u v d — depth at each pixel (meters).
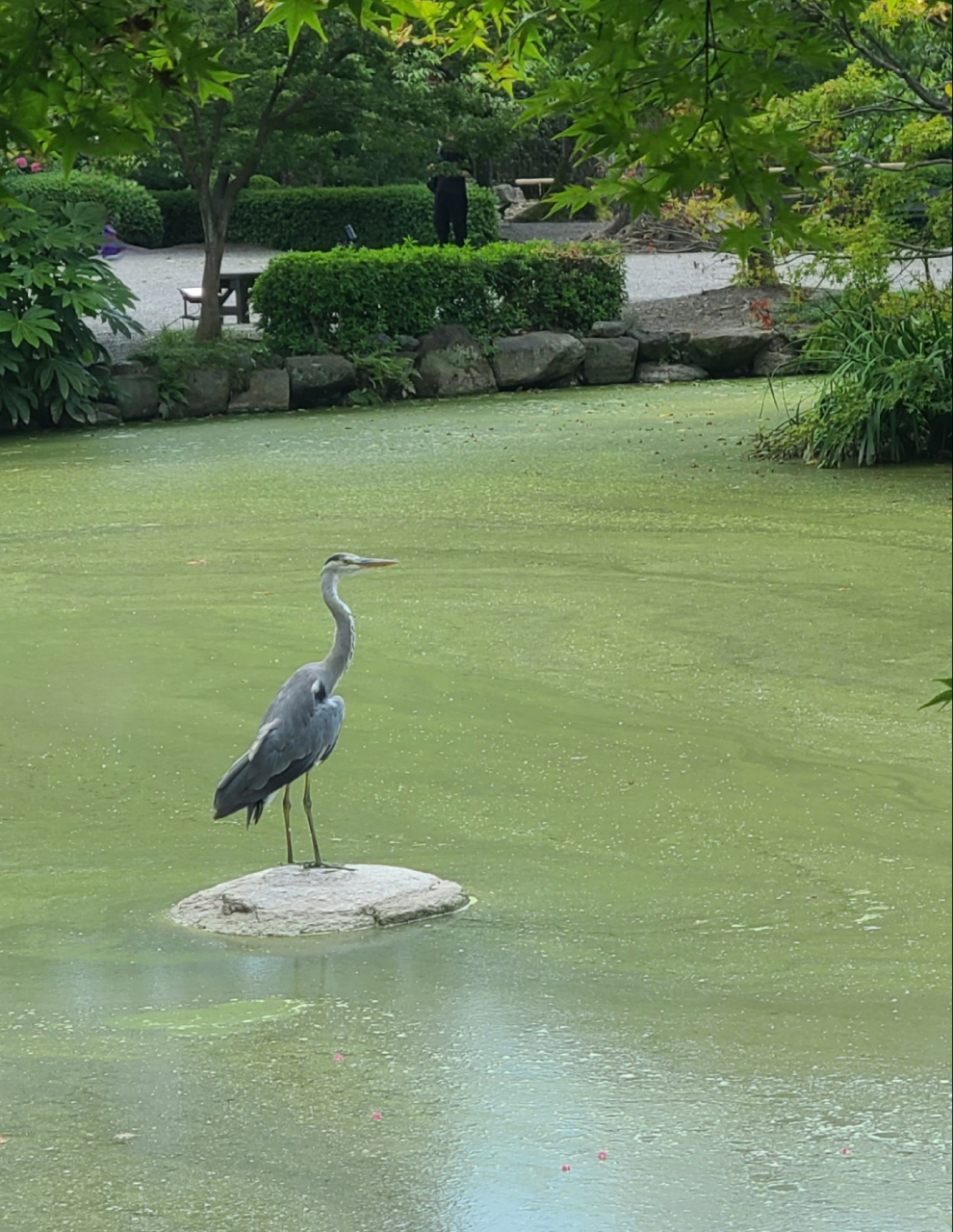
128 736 9.90
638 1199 5.17
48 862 8.20
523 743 9.66
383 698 10.45
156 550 14.38
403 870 7.79
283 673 11.00
